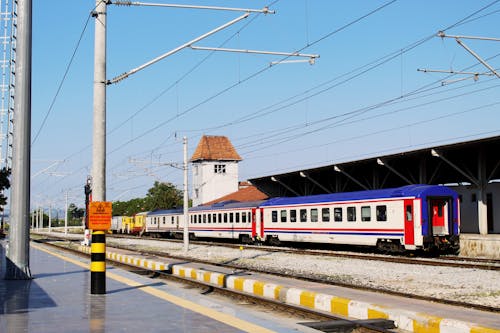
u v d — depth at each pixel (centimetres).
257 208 4156
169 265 2273
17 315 952
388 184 4203
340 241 3262
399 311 1051
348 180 3972
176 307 1040
